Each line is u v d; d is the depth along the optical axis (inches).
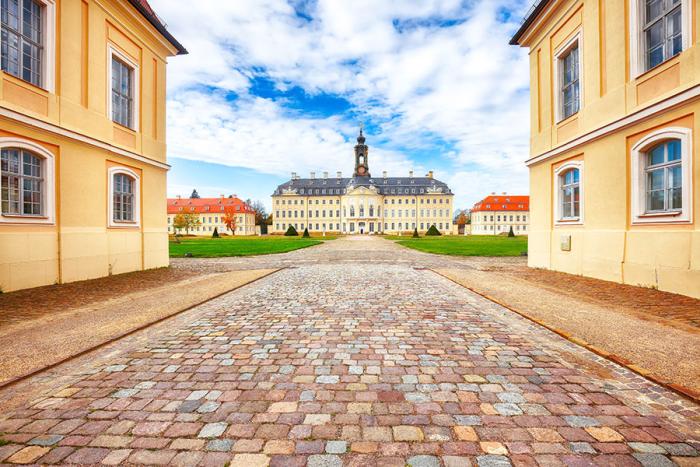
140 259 529.7
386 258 740.0
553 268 501.7
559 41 498.3
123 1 480.4
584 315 238.8
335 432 104.2
